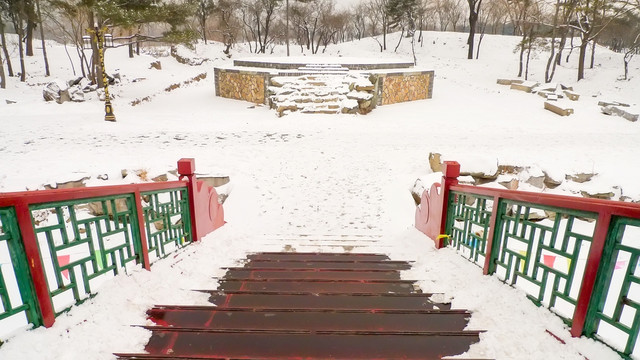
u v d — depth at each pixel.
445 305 2.80
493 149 11.73
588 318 1.99
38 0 24.95
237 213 7.38
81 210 6.89
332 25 54.53
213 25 50.41
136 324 2.39
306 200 8.13
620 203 1.79
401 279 3.51
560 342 2.05
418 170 9.76
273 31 57.72
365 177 9.50
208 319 2.50
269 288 3.25
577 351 1.96
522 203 2.61
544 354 2.01
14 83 25.45
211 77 32.81
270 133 13.83
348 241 5.54
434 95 23.84
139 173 7.84
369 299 2.89
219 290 3.06
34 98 21.38
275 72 19.80
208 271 3.70
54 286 3.85
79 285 3.37
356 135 13.76
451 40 50.03
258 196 8.27
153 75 28.66
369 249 5.01
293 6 50.38
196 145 11.84
